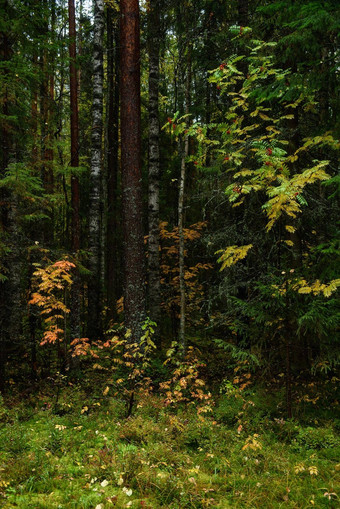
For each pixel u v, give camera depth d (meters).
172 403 6.74
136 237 8.08
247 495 3.87
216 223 9.85
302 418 5.77
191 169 13.25
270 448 4.92
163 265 12.87
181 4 9.76
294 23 4.43
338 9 4.25
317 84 4.94
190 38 9.44
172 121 5.19
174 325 12.30
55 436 5.04
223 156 5.37
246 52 7.91
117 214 15.49
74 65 8.94
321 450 4.81
